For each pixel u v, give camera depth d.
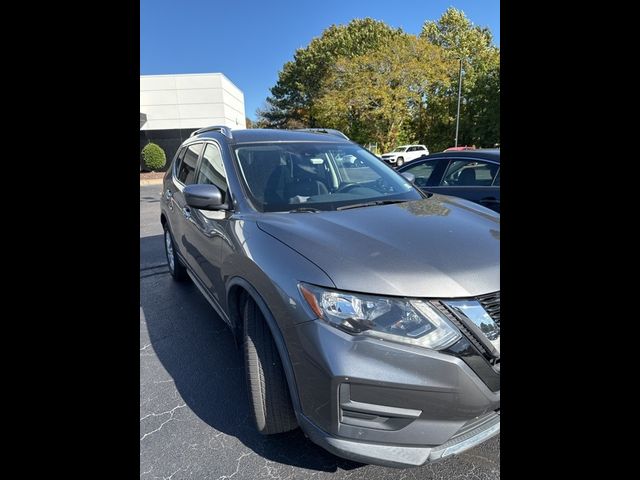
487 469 1.99
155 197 14.89
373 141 30.22
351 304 1.66
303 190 2.75
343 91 27.75
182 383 2.81
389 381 1.59
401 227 2.16
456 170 5.27
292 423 2.05
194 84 26.39
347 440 1.66
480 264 1.82
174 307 4.14
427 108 32.12
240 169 2.82
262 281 1.95
